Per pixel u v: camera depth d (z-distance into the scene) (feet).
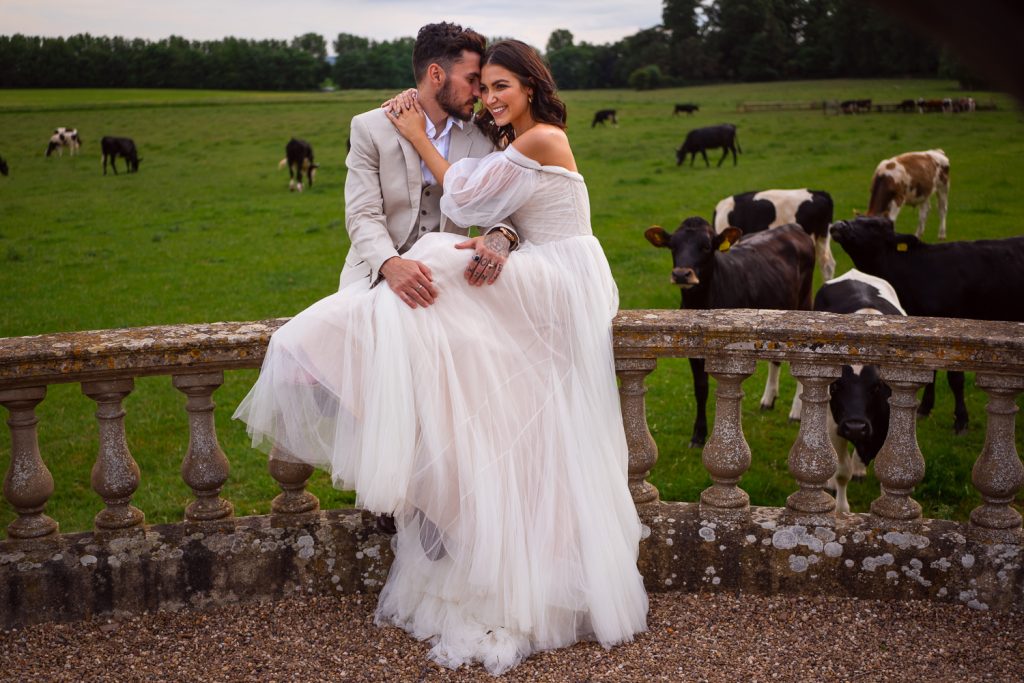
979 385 10.73
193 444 11.26
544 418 10.48
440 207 11.29
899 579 11.06
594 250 10.87
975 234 51.21
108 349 10.57
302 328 10.21
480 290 10.44
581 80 393.09
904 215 56.70
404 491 9.94
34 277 49.19
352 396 10.11
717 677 9.67
